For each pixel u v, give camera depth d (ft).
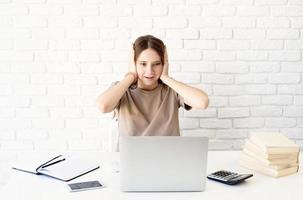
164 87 7.05
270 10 8.53
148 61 6.54
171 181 4.75
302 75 8.75
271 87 8.77
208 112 8.76
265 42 8.62
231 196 4.64
